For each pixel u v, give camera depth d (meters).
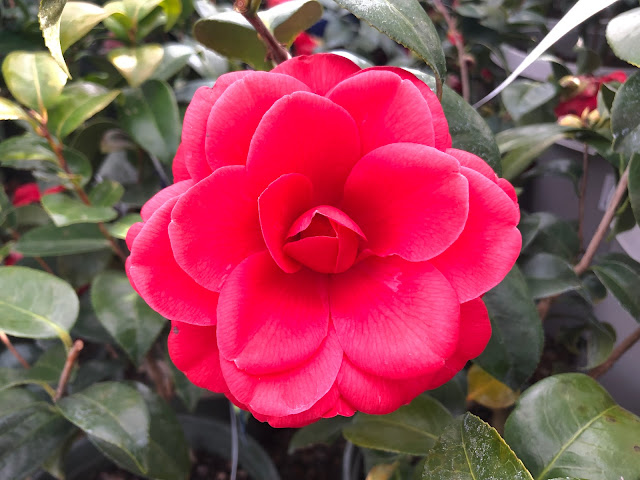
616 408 0.18
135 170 0.34
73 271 0.29
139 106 0.26
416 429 0.22
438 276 0.13
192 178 0.13
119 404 0.21
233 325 0.12
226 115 0.12
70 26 0.19
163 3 0.25
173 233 0.12
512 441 0.18
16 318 0.21
